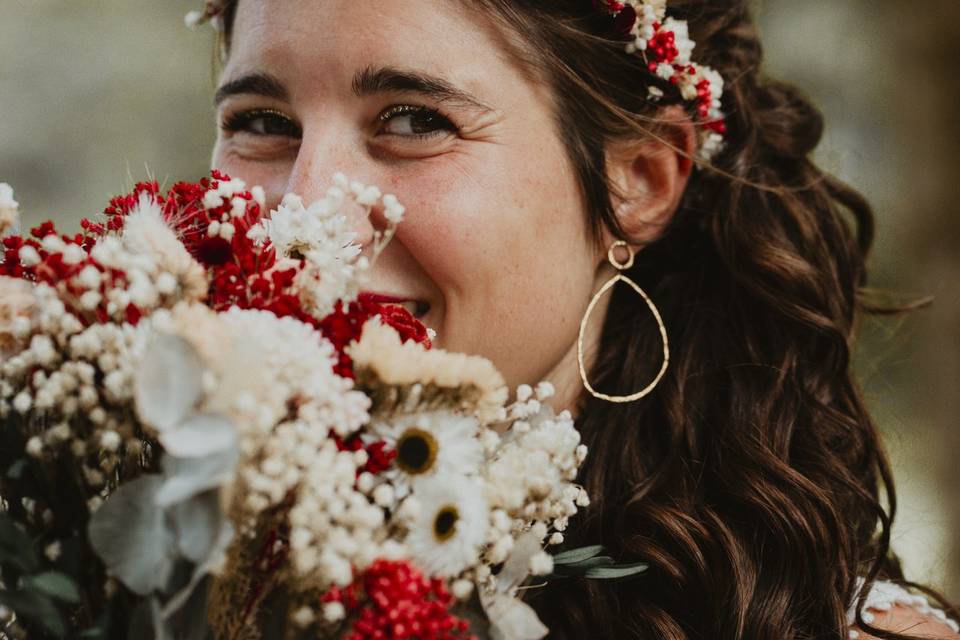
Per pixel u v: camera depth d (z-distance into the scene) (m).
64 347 1.02
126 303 1.00
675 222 1.84
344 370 1.05
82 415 1.01
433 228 1.47
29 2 5.48
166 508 0.91
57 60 5.48
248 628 1.04
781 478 1.66
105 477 1.03
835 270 1.95
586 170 1.60
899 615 1.67
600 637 1.53
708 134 1.84
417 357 1.06
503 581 1.11
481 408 1.10
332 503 0.98
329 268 1.15
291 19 1.48
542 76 1.54
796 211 1.95
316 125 1.49
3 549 0.97
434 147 1.49
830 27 4.21
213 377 0.91
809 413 1.79
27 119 5.43
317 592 1.01
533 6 1.53
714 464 1.70
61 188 5.42
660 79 1.68
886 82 3.95
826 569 1.60
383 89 1.46
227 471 0.87
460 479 1.07
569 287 1.61
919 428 3.58
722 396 1.78
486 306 1.52
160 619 0.90
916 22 3.80
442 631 1.00
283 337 1.00
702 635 1.56
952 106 3.75
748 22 1.99
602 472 1.70
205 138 5.00
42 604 0.97
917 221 3.74
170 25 5.59
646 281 1.87
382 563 1.00
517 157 1.52
